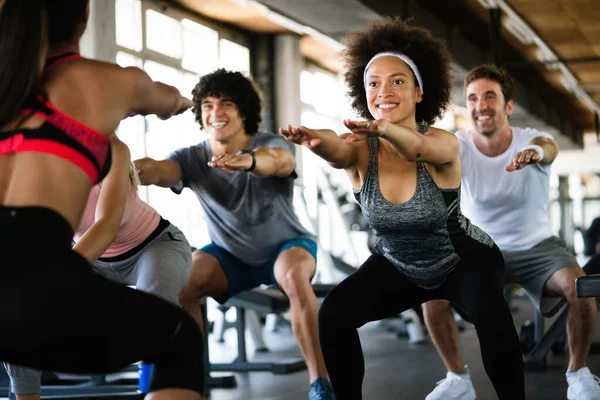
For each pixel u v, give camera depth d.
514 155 3.51
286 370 4.45
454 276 2.51
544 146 3.46
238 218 3.48
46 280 1.44
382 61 2.55
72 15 1.67
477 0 8.84
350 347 2.47
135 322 1.52
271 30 10.76
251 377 4.31
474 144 3.59
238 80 3.45
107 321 1.48
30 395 2.56
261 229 3.49
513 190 3.52
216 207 3.51
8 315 1.43
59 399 3.55
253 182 3.46
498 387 2.31
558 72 12.95
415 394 3.58
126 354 1.53
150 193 8.32
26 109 1.59
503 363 2.29
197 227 9.08
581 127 19.12
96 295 1.47
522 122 14.54
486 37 10.96
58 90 1.60
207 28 9.94
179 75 9.31
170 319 1.59
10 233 1.48
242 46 10.77
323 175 9.51
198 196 3.54
